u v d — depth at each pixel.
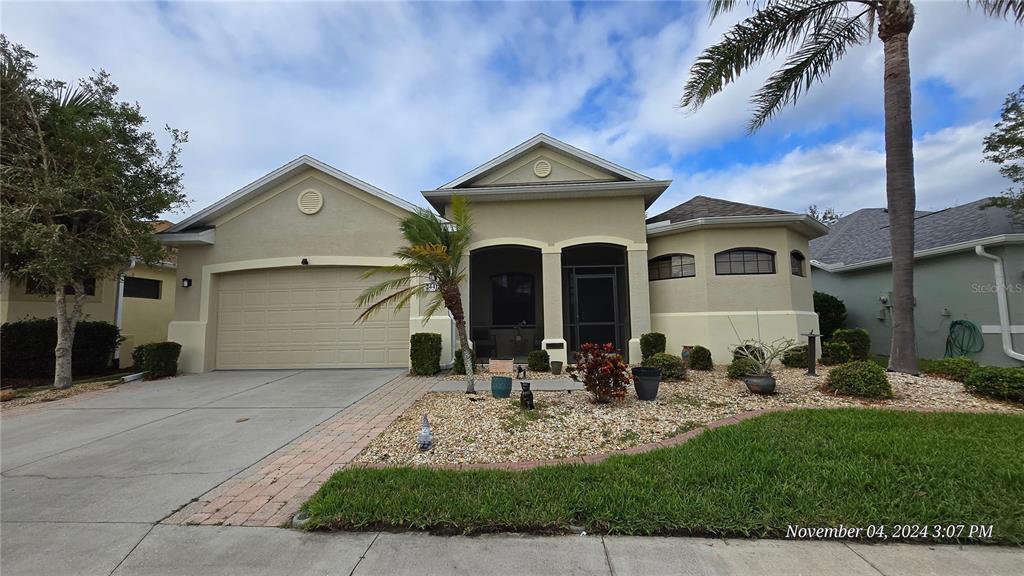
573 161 12.92
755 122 9.98
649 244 13.02
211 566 2.92
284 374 10.98
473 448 5.05
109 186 9.73
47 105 9.45
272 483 4.26
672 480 3.90
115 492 4.11
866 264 14.01
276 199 12.04
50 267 8.74
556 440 5.26
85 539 3.29
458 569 2.82
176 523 3.50
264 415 6.93
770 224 11.62
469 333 11.78
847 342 11.20
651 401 6.96
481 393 7.98
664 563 2.86
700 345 11.54
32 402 8.24
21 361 11.13
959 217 13.26
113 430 6.23
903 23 8.15
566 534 3.22
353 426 6.19
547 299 11.87
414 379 9.88
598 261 13.50
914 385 7.38
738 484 3.77
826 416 5.71
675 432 5.48
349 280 11.91
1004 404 6.45
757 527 3.17
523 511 3.40
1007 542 3.01
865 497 3.50
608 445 5.09
